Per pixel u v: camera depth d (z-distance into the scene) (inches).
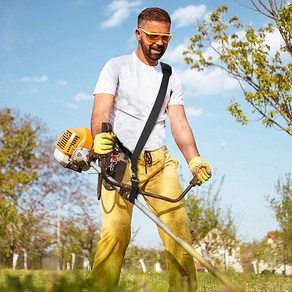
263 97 599.8
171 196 180.4
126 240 175.3
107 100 179.8
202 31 638.5
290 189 1112.8
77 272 115.8
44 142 1396.4
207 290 182.2
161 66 188.5
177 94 191.0
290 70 606.5
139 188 171.9
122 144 181.0
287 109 603.5
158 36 179.0
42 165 1378.0
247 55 620.4
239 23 630.5
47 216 1294.3
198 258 141.9
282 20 612.4
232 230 917.8
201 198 926.4
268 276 416.2
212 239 924.6
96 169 169.8
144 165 181.0
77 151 182.1
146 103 182.4
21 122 1389.0
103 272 172.7
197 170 171.6
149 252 928.9
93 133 176.2
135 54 185.9
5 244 1245.1
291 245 1072.8
